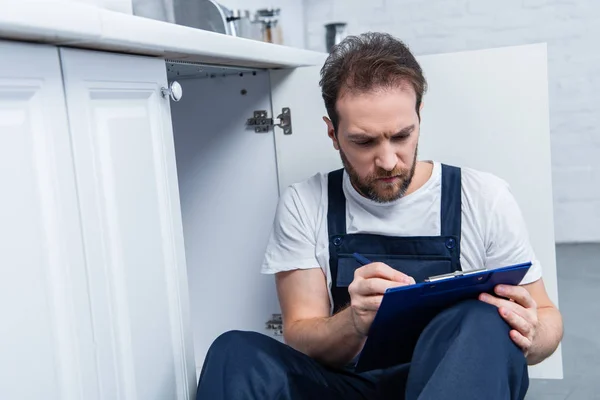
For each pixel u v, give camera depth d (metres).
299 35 3.43
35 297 0.73
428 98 1.52
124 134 0.91
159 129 1.00
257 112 1.58
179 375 1.04
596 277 2.84
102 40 0.79
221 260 1.66
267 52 1.33
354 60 1.13
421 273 1.22
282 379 1.00
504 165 1.50
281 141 1.58
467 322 0.92
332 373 1.15
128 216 0.91
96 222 0.84
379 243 1.25
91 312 0.82
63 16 0.71
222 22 1.59
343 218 1.27
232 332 1.06
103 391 0.84
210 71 1.48
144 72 0.96
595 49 3.18
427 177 1.25
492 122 1.49
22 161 0.71
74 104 0.80
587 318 2.40
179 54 1.02
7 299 0.69
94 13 0.77
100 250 0.84
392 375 1.19
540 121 1.46
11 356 0.69
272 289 1.63
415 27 3.35
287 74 1.55
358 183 1.19
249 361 1.00
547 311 1.18
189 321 1.08
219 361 1.01
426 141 1.53
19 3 0.65
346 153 1.17
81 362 0.80
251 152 1.61
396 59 1.13
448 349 0.90
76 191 0.80
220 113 1.61
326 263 1.28
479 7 3.26
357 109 1.11
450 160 1.52
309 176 1.57
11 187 0.70
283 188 1.59
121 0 0.95
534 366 1.53
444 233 1.23
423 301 0.93
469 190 1.25
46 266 0.75
